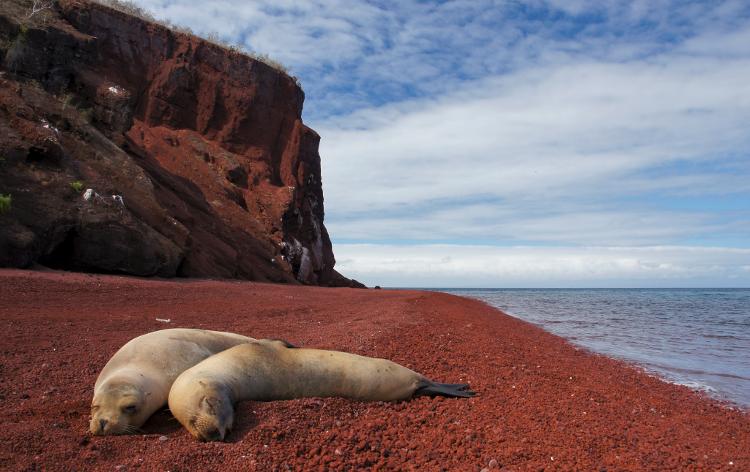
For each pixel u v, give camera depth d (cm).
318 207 5275
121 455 441
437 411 603
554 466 459
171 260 2139
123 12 3994
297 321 1310
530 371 899
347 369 615
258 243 3600
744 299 7250
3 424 486
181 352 592
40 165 1886
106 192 2066
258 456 434
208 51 4388
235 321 1223
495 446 500
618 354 1425
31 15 2562
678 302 5834
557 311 3525
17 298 1188
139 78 4062
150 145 3759
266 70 4647
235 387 532
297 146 4778
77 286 1440
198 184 3738
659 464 489
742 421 751
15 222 1658
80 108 2628
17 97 2056
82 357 760
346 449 465
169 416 546
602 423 617
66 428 494
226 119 4453
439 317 1625
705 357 1410
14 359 723
